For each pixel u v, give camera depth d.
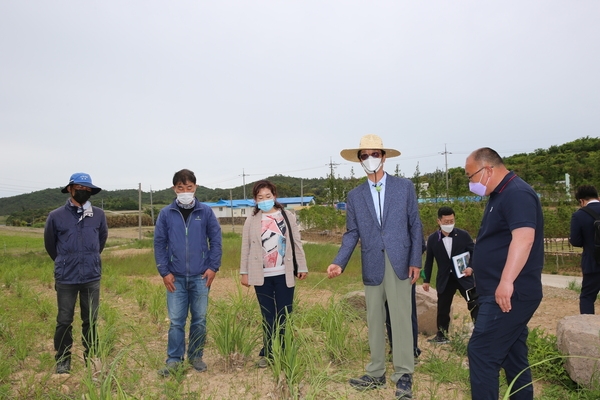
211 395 3.79
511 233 3.18
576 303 8.55
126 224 64.56
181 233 4.68
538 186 35.84
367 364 4.49
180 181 4.68
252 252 4.70
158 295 7.73
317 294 8.86
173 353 4.51
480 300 3.35
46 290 9.97
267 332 4.61
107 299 8.58
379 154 4.12
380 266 4.02
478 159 3.36
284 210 4.87
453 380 4.32
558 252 19.86
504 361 3.51
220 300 6.12
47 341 5.63
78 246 4.55
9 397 3.80
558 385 4.33
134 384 4.04
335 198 52.16
